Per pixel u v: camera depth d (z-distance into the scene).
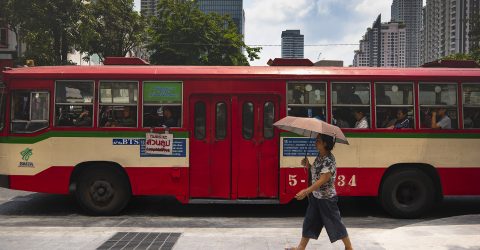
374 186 9.25
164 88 9.27
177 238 7.08
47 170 9.14
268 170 9.33
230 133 9.33
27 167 9.16
